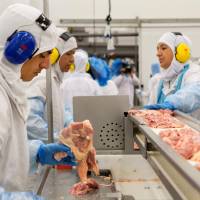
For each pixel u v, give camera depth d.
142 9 5.67
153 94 2.90
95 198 1.38
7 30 1.22
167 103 2.08
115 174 1.71
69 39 2.26
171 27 5.67
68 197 1.39
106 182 1.59
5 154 1.24
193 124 1.59
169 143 1.19
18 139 1.29
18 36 1.18
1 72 1.23
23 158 1.29
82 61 3.46
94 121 1.95
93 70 4.03
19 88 1.27
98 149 1.96
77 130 1.51
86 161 1.58
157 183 1.60
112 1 5.63
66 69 2.31
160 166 1.42
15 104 1.26
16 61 1.21
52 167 1.74
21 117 1.30
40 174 1.59
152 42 5.68
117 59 5.70
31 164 1.45
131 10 5.67
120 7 5.66
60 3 5.58
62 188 1.48
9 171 1.25
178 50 2.43
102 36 5.67
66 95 3.31
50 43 1.27
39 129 1.86
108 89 4.10
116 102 1.94
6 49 1.19
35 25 1.24
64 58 2.27
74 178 1.61
